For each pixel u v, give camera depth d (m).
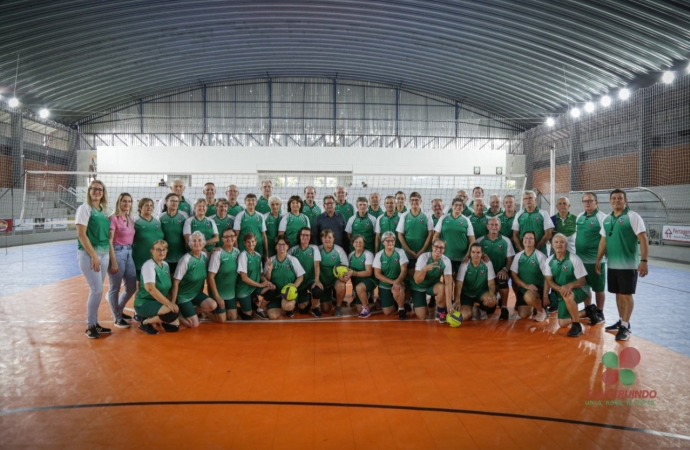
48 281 8.59
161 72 21.00
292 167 23.33
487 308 5.57
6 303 6.45
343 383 3.39
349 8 15.73
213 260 5.23
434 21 16.12
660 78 15.40
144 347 4.29
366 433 2.62
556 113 21.91
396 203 6.39
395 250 5.64
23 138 20.73
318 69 22.84
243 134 24.53
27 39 14.70
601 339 4.61
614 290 4.71
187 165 23.09
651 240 13.55
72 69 17.94
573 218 5.96
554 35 14.89
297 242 6.03
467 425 2.72
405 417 2.82
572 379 3.48
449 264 5.23
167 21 15.99
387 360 3.93
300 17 16.64
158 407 2.95
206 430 2.64
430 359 3.96
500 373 3.61
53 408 2.93
